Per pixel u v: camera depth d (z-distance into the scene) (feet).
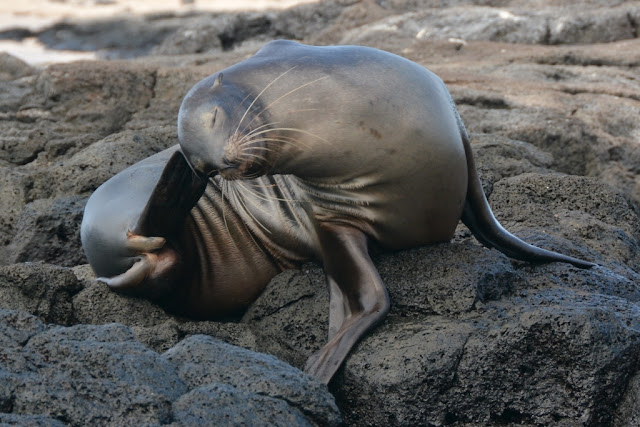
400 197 71.20
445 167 70.28
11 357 56.44
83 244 83.51
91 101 139.64
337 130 68.33
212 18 239.71
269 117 67.21
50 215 98.89
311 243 77.15
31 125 136.26
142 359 57.93
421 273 72.74
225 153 65.46
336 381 66.90
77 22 318.45
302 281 77.00
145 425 51.80
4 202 106.22
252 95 67.51
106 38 295.69
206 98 66.85
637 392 64.08
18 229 99.96
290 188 76.48
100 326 61.93
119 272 80.28
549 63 162.20
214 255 79.92
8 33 308.40
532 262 77.20
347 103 68.18
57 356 57.77
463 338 65.36
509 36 199.11
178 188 73.51
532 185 95.91
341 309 71.36
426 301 70.59
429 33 201.77
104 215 80.23
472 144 110.73
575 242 85.15
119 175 84.02
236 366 59.77
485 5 222.48
